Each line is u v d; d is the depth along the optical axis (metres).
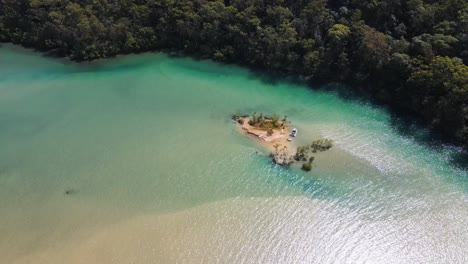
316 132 89.69
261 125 90.69
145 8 118.12
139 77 108.12
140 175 79.12
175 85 105.00
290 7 112.44
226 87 104.25
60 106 97.06
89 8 116.44
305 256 66.44
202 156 83.31
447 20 98.62
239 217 71.56
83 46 114.81
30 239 68.06
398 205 74.00
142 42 118.25
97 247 66.75
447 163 82.06
